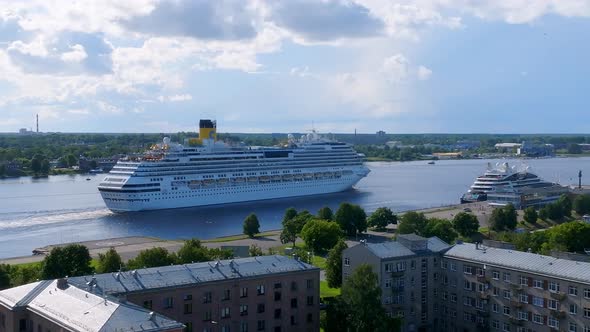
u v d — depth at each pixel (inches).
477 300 5772.6
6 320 4446.4
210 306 5014.8
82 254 6752.0
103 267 6614.2
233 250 7677.2
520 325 5408.5
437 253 6131.9
